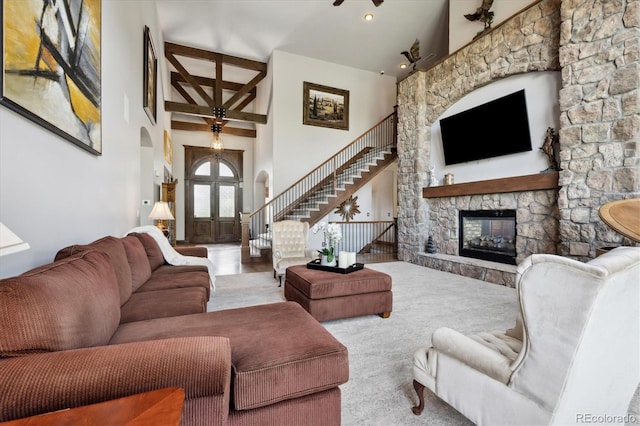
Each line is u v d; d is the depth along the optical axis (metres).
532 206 3.91
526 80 4.05
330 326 2.63
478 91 4.73
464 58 4.84
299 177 7.65
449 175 5.09
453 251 5.16
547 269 0.98
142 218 5.27
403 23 6.63
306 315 1.66
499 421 1.11
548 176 3.62
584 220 3.22
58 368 0.77
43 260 1.69
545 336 0.97
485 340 1.44
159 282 2.45
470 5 5.34
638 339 1.11
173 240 7.47
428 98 5.58
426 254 5.31
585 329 0.88
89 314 1.11
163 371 0.83
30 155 1.56
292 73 7.61
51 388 0.73
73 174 2.07
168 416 0.67
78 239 2.15
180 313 1.84
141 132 4.73
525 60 3.94
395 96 8.84
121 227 3.33
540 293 0.99
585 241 3.21
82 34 2.14
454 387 1.29
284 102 7.51
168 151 7.84
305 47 7.39
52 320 0.88
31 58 1.50
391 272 4.78
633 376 1.19
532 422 1.00
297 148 7.64
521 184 3.93
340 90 8.12
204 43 7.21
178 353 0.88
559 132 3.49
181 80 8.55
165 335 1.38
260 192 10.07
